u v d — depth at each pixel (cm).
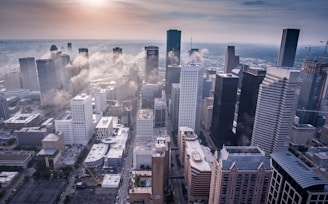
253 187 17850
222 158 18212
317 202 19250
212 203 19925
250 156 17925
